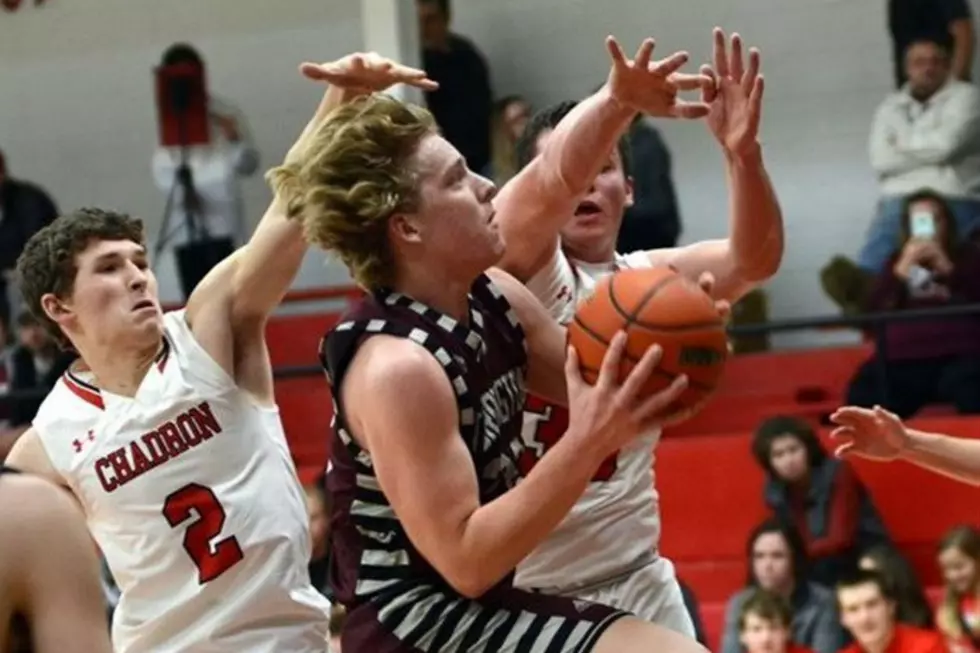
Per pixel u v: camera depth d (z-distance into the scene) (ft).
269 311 19.11
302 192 14.66
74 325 19.10
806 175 49.47
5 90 58.03
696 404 13.56
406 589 14.43
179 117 47.93
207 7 56.08
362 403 13.84
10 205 50.26
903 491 38.01
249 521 18.51
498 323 15.07
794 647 32.27
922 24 43.55
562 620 14.30
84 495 19.04
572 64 51.44
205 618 18.52
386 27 48.19
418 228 14.37
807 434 34.78
